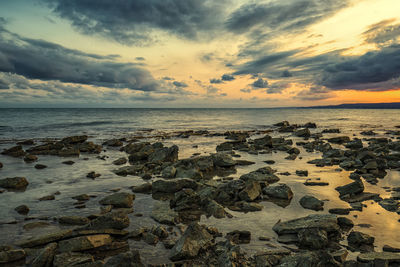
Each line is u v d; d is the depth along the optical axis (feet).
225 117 361.10
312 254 19.84
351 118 328.29
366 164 55.01
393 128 177.17
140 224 29.17
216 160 61.72
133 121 256.32
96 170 58.29
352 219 29.45
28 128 168.86
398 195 37.32
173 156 69.62
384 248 22.58
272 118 336.08
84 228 26.50
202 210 33.58
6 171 56.39
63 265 19.58
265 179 46.55
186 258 21.48
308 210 33.06
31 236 25.64
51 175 53.01
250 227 28.09
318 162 63.77
